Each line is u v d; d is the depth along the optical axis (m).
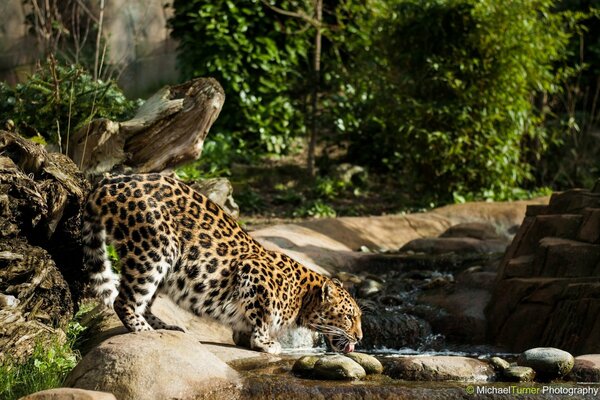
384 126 21.08
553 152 23.98
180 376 7.46
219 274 9.38
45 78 12.93
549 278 10.99
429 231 17.41
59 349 8.58
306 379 8.08
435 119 20.11
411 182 21.12
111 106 12.73
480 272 12.87
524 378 8.34
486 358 9.41
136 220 8.81
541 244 11.39
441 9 19.61
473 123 20.06
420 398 7.53
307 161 22.56
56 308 9.17
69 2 21.33
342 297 10.05
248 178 21.23
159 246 8.88
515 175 20.92
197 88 11.70
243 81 22.42
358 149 23.17
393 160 22.59
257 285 9.38
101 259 8.91
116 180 9.01
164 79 25.23
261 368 8.51
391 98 20.45
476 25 19.66
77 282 10.02
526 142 23.56
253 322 9.41
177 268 9.21
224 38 21.91
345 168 21.88
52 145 11.62
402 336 11.70
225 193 13.01
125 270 8.86
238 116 22.48
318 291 10.10
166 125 11.45
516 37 19.81
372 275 13.85
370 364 8.53
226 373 7.77
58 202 9.22
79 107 12.50
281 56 22.98
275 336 9.94
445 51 20.12
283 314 9.75
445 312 12.09
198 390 7.45
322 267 13.67
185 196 9.32
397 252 15.20
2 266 8.70
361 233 16.59
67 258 9.88
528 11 20.19
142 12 24.59
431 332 11.94
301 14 21.70
